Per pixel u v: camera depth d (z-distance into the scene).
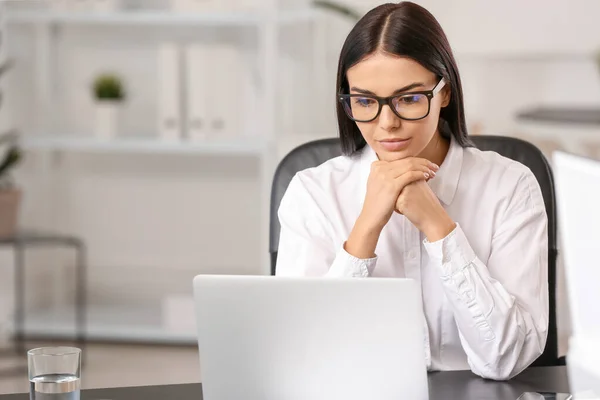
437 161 2.10
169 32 5.39
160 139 5.00
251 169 5.50
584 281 1.52
